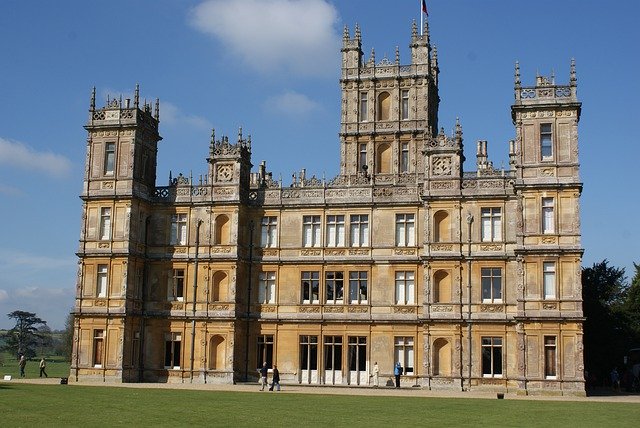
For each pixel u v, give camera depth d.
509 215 66.75
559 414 41.34
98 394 51.16
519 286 62.53
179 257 73.12
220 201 72.81
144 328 73.12
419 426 34.31
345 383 69.50
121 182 72.25
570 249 61.78
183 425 33.34
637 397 59.28
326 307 71.06
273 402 47.00
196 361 71.50
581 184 62.41
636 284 88.06
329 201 72.19
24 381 67.81
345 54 88.12
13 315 191.25
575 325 61.22
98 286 71.50
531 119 64.19
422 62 86.06
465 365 65.50
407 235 70.25
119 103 73.50
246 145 75.44
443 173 68.50
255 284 73.19
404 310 69.06
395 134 85.62
